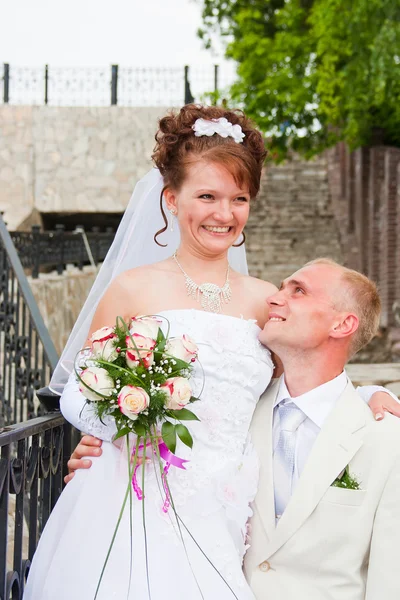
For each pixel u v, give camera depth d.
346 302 2.28
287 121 12.98
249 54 12.86
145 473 2.20
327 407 2.33
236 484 2.22
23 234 8.91
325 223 16.56
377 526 2.19
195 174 2.37
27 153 18.83
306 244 15.89
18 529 2.25
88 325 2.66
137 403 1.96
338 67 11.65
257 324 2.51
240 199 2.43
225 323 2.35
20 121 18.84
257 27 13.82
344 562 2.19
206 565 2.12
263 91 12.54
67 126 18.86
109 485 2.22
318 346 2.30
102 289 2.71
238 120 2.43
